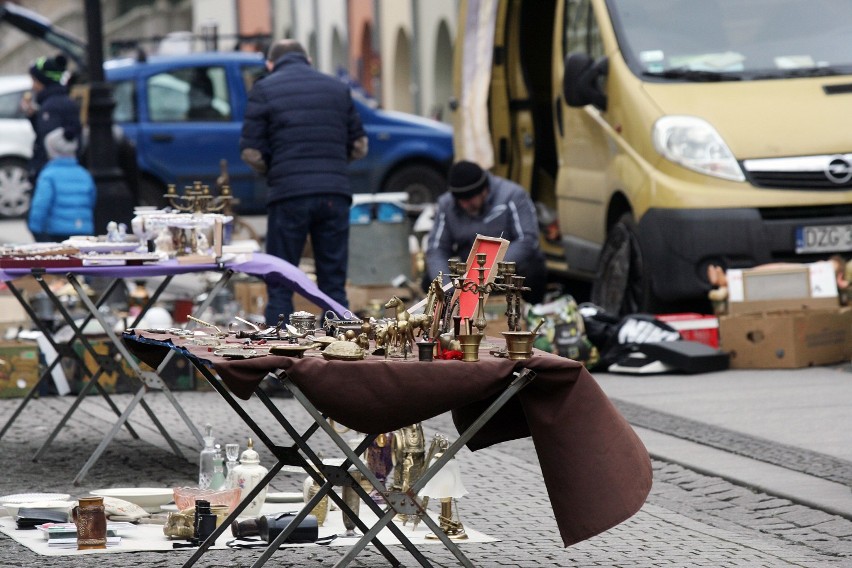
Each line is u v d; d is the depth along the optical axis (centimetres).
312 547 1527
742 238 2745
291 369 1292
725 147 2777
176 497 1642
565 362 1336
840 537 1605
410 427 1552
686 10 2997
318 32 10831
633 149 2873
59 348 2170
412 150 5159
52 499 1695
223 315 2942
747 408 2288
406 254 3325
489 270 1377
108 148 3800
